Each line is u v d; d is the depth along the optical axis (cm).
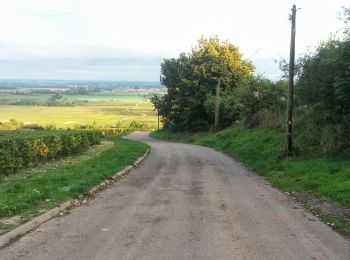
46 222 922
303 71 2320
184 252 708
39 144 2133
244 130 3806
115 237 800
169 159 2575
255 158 2384
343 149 1838
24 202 1041
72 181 1401
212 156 2847
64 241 771
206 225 902
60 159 2405
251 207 1114
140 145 3541
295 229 881
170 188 1432
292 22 2138
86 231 845
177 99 6194
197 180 1645
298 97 2480
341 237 823
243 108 4022
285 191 1406
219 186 1492
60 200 1109
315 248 746
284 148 2181
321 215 1016
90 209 1070
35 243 757
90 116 18025
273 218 984
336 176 1462
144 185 1501
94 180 1447
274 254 705
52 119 16325
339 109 2067
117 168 1853
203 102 5788
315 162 1775
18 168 1856
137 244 754
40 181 1423
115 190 1384
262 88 3928
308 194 1298
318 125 2208
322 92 2064
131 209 1070
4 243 746
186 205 1127
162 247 736
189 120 6016
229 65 5875
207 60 5906
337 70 1866
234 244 760
